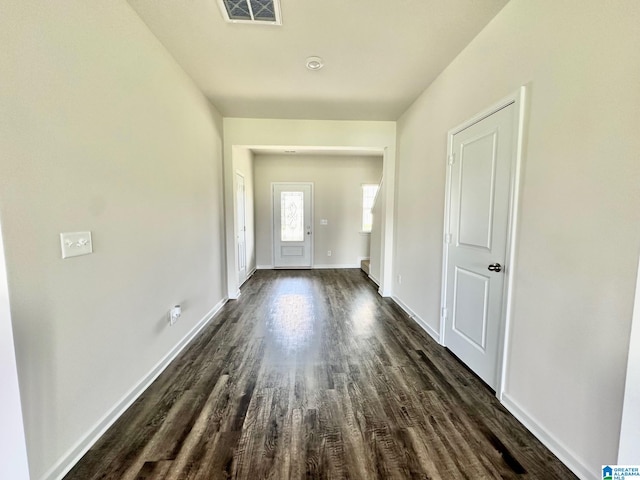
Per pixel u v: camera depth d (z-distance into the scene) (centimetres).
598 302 122
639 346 108
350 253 645
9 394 109
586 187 126
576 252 132
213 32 205
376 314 345
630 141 109
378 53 231
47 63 122
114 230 166
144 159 195
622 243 112
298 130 387
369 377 210
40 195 120
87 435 145
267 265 637
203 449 144
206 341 270
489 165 195
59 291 129
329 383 202
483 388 197
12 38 108
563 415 139
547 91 146
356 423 163
